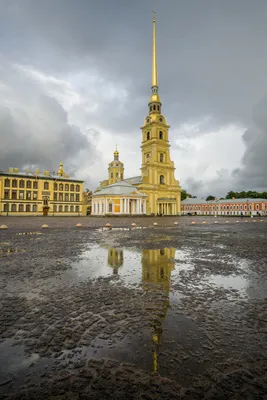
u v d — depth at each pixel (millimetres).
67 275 6180
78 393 2279
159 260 8039
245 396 2238
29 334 3297
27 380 2441
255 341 3123
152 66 86438
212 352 2879
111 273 6402
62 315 3891
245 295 4816
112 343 3078
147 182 80375
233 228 24891
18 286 5309
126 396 2238
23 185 67500
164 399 2195
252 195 121500
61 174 81062
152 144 82562
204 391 2295
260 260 8109
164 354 2844
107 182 96438
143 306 4258
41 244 11820
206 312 4012
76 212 75438
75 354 2855
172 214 83688
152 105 85375
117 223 34188
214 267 7117
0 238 14484
